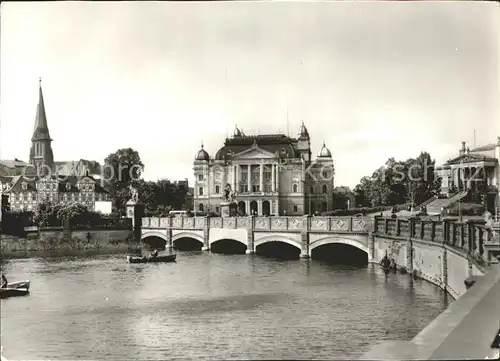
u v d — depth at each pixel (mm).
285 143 155750
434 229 41969
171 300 41688
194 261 67875
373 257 58344
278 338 29281
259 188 152875
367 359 9430
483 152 59000
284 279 50406
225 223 78000
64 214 91500
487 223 28938
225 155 155375
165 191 133500
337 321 32781
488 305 11508
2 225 86562
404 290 40656
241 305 39062
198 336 30406
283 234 69312
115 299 42438
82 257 76125
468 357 8320
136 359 26062
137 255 75438
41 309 38719
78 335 30875
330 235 63438
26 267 64188
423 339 9312
